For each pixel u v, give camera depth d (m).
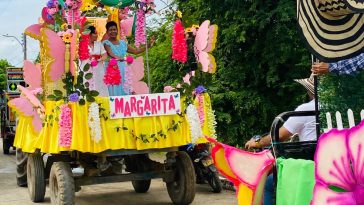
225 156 3.54
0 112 19.86
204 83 7.28
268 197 3.66
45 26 7.46
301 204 3.09
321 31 3.20
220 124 10.92
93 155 7.21
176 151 7.49
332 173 2.92
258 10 10.24
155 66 12.22
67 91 6.53
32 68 8.20
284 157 3.60
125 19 9.67
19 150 10.09
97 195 9.25
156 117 7.02
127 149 6.92
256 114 10.87
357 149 2.84
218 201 8.10
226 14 10.60
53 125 6.81
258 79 10.78
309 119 4.60
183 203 7.71
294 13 9.81
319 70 3.41
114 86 7.89
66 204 6.78
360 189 2.82
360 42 3.31
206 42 7.18
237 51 10.92
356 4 2.72
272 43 10.21
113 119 6.77
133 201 8.56
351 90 3.44
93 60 7.55
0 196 9.27
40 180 8.17
